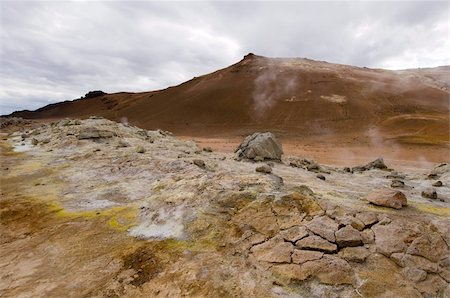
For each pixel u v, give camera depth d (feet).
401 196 30.55
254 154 60.08
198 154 66.28
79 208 35.47
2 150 72.18
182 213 30.73
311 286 21.24
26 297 20.51
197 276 22.40
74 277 22.72
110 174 47.67
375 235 24.93
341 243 24.18
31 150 71.15
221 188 33.71
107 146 66.74
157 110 345.10
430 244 23.65
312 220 27.09
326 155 116.26
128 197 37.81
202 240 26.99
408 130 186.39
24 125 182.70
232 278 22.18
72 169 51.44
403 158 110.01
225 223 28.68
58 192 41.06
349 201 31.89
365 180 46.55
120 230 29.73
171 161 49.24
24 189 42.60
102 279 22.44
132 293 20.92
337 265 22.31
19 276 22.94
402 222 26.22
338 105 264.72
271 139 62.54
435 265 22.25
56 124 104.06
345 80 335.47
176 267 23.57
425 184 43.88
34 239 28.66
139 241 27.58
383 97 286.05
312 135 203.41
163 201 33.68
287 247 24.56
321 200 30.30
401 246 23.62
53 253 26.16
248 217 28.68
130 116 354.13
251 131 225.15
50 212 34.65
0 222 32.42
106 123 94.79
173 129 266.16
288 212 28.50
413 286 20.88
